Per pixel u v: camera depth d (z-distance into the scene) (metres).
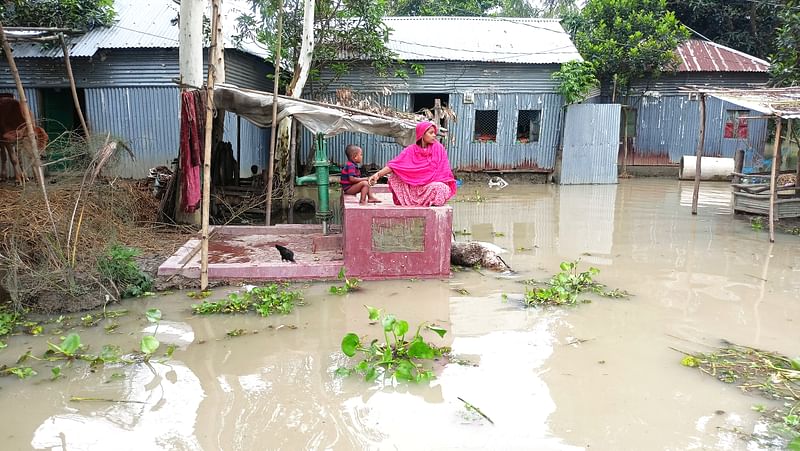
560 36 17.66
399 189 6.46
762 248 8.06
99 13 13.55
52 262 5.38
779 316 5.15
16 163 7.90
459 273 6.64
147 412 3.43
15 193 6.45
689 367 4.03
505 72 16.50
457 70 16.39
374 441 3.10
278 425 3.27
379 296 5.70
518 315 5.14
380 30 15.55
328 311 5.25
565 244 8.34
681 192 14.67
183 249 6.95
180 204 8.35
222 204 10.16
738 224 10.00
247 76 15.02
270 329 4.79
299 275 6.23
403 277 6.29
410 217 6.17
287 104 8.62
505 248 8.06
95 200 6.75
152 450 3.03
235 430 3.22
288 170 11.39
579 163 16.69
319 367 4.05
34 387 3.74
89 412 3.42
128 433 3.19
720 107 17.98
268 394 3.65
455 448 3.02
